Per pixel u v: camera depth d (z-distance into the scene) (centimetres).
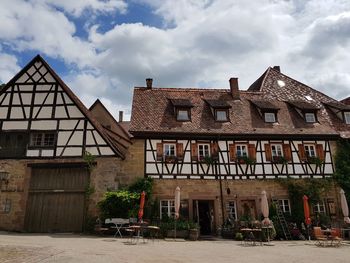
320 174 1888
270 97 2286
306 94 2373
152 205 1686
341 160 1927
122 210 1588
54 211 1650
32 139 1742
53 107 1775
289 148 1909
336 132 1986
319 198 1814
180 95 2198
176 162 1795
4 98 1786
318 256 966
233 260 852
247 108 2127
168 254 923
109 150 1730
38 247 924
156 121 1920
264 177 1833
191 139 1861
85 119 1761
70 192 1677
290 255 981
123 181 1727
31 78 1816
